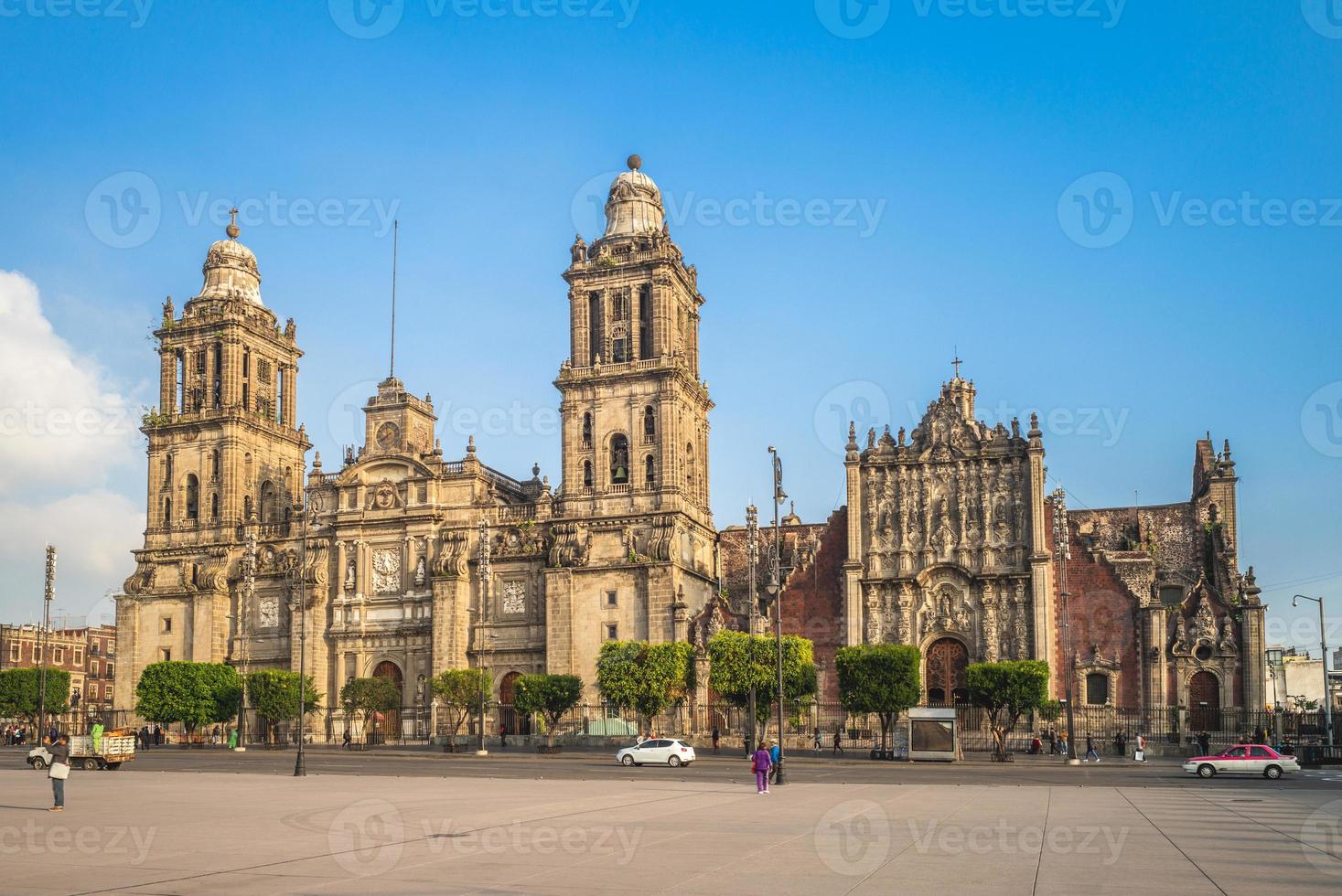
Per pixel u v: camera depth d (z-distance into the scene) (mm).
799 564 124000
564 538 126250
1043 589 113812
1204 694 110938
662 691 110562
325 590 137625
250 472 147875
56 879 29719
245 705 132750
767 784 59000
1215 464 127312
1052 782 68875
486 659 128375
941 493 119000
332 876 30203
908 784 66938
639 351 129125
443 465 136250
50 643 190125
